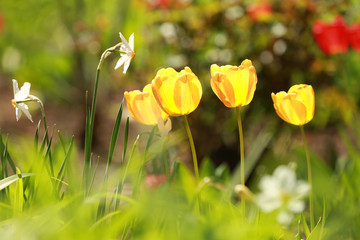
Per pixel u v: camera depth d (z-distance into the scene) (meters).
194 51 5.53
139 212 1.38
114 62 7.56
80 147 7.65
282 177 1.57
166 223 1.53
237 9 5.32
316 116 5.82
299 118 1.80
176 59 5.55
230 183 3.36
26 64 9.27
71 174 1.90
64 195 1.89
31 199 1.89
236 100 1.76
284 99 1.77
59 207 1.43
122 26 7.62
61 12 8.20
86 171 1.84
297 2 5.18
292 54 5.25
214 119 5.52
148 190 1.84
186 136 5.61
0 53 9.63
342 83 5.50
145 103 1.79
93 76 8.12
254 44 5.36
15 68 9.31
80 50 7.75
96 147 7.47
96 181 3.05
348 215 1.92
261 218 1.88
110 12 8.16
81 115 7.87
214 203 1.78
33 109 8.62
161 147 1.85
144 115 1.81
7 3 9.39
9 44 9.58
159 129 1.81
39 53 9.23
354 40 4.59
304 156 3.51
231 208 1.84
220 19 5.41
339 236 1.84
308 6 5.16
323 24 4.65
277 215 1.59
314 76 5.42
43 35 9.60
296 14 5.22
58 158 2.57
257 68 5.32
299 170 3.47
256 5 5.19
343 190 2.92
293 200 1.54
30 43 9.60
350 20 5.56
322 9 5.23
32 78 9.10
